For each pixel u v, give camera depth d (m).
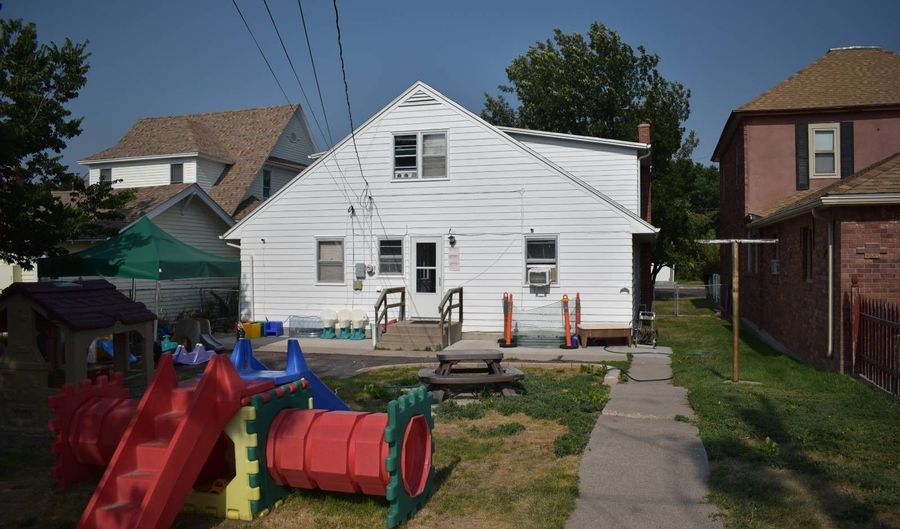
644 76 36.28
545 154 19.16
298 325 18.20
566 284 16.50
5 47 12.70
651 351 14.71
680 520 5.00
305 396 6.01
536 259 16.77
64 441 5.90
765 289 18.11
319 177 18.22
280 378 6.12
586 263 16.39
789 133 19.33
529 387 10.10
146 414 5.05
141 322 9.56
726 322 22.09
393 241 17.69
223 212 22.98
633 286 17.39
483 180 17.03
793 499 5.31
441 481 6.00
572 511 5.22
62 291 8.59
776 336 16.45
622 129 29.80
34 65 12.55
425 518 5.20
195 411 4.84
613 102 34.69
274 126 28.92
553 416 8.30
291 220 18.45
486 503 5.46
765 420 7.67
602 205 16.30
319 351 15.24
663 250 29.34
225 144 28.38
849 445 6.68
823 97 19.31
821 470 5.91
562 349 15.18
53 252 13.30
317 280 18.27
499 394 9.76
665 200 28.16
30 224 12.34
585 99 34.44
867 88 19.41
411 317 17.48
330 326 17.66
